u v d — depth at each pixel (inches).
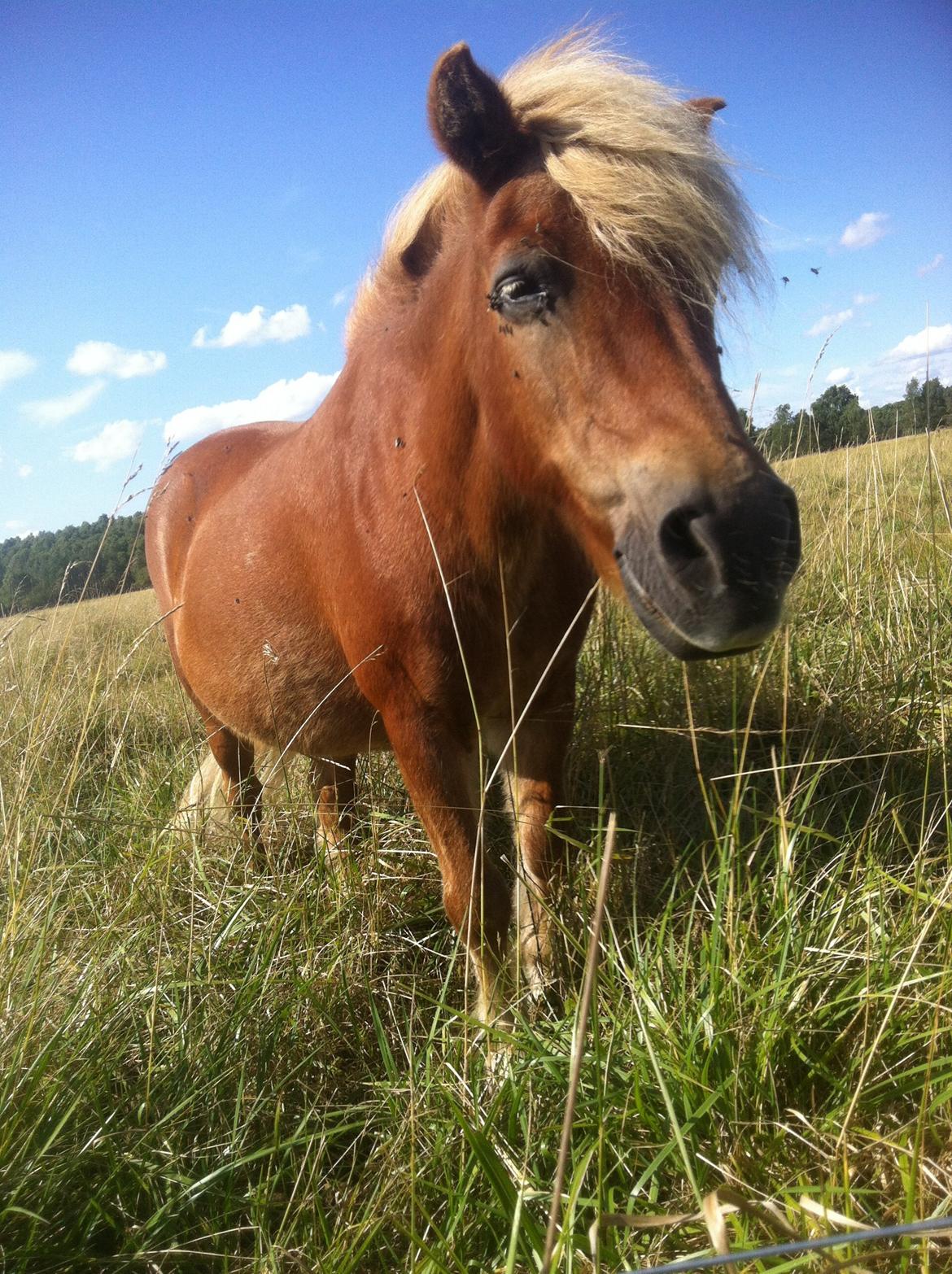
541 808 90.4
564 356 67.8
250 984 81.8
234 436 138.4
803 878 84.5
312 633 101.2
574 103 73.0
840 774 102.0
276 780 138.9
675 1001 70.4
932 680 113.9
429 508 82.0
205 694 126.0
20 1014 74.4
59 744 135.4
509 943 84.8
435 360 83.0
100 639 174.1
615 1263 52.1
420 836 112.8
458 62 70.8
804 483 196.4
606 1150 60.9
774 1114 62.3
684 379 62.6
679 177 68.0
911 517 171.0
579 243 67.3
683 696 119.4
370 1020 85.5
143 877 100.6
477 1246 58.0
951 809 89.0
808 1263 46.8
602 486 66.7
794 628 135.9
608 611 126.3
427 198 89.8
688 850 90.4
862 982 67.6
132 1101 72.7
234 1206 65.0
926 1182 53.8
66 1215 62.7
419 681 85.4
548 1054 68.5
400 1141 65.1
